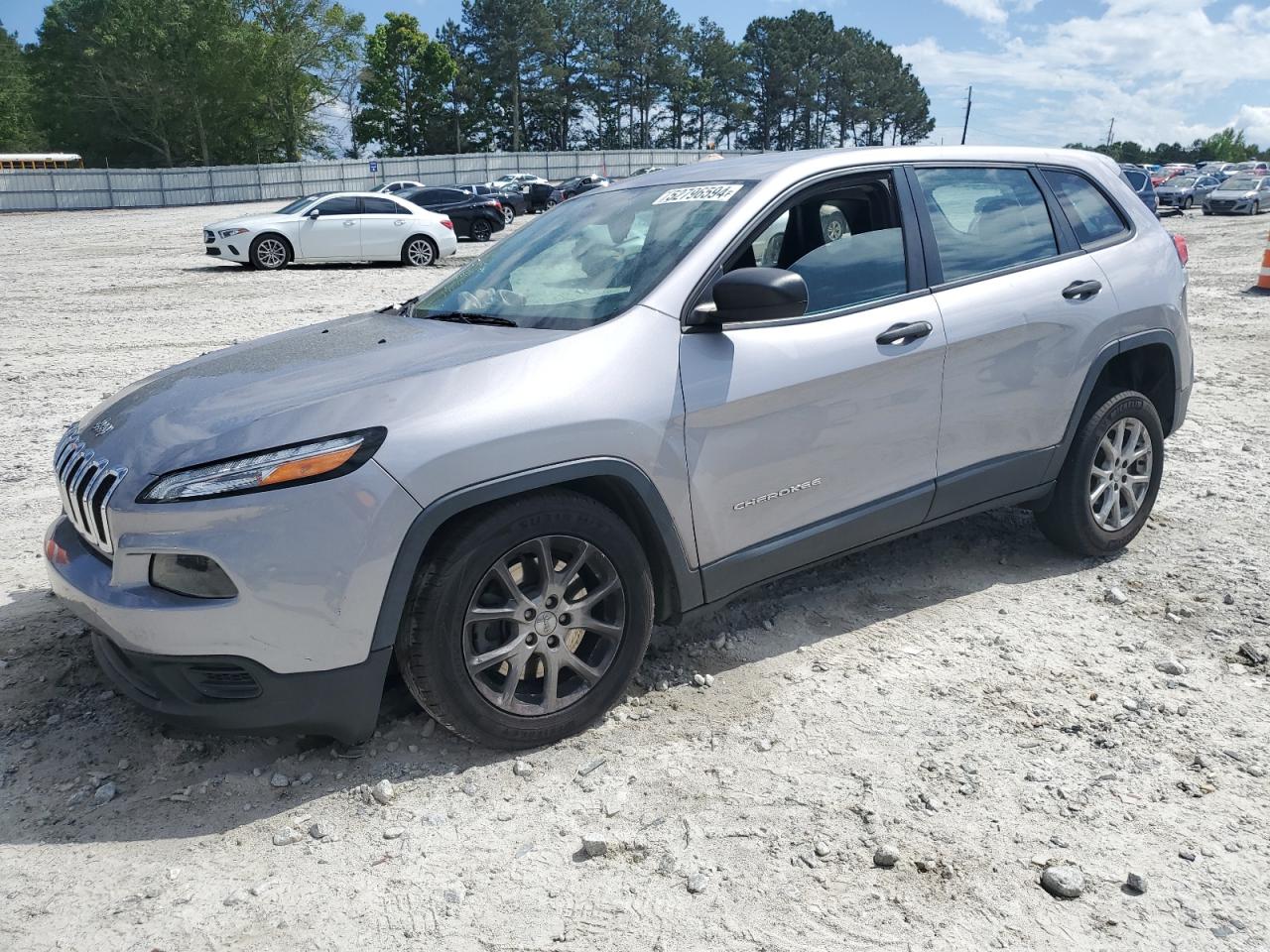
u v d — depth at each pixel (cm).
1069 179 411
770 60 11656
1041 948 210
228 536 241
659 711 308
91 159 7288
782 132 12444
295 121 7231
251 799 267
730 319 285
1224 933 213
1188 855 238
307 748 289
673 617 312
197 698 256
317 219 1883
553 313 312
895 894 226
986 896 226
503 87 9250
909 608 380
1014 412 370
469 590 263
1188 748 284
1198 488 521
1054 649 346
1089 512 406
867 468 335
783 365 308
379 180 5753
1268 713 302
